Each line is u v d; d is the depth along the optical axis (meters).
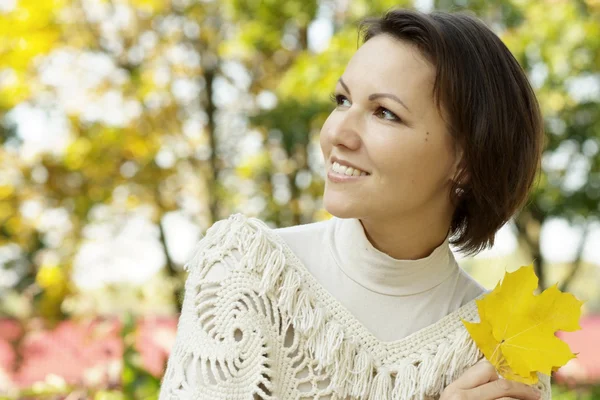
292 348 1.45
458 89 1.41
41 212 8.20
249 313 1.42
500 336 1.41
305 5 7.21
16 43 7.56
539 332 1.40
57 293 7.46
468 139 1.45
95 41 8.14
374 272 1.52
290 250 1.54
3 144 7.94
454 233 1.65
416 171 1.41
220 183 7.83
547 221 6.42
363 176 1.40
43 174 8.05
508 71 1.49
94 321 4.37
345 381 1.45
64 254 7.85
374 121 1.39
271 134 6.85
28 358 5.11
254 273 1.46
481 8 6.01
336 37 6.55
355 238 1.53
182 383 1.38
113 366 3.40
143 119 8.31
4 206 8.01
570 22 6.04
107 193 8.06
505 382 1.40
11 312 7.93
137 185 8.30
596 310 11.00
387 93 1.37
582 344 7.31
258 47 7.57
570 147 6.20
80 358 4.38
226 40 8.16
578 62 6.09
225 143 8.35
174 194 8.45
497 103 1.46
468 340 1.50
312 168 7.44
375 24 1.47
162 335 3.86
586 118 6.16
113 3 8.10
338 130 1.39
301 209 7.61
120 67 8.27
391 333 1.52
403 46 1.41
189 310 1.46
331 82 6.45
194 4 8.11
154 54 8.39
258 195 7.84
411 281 1.54
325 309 1.50
